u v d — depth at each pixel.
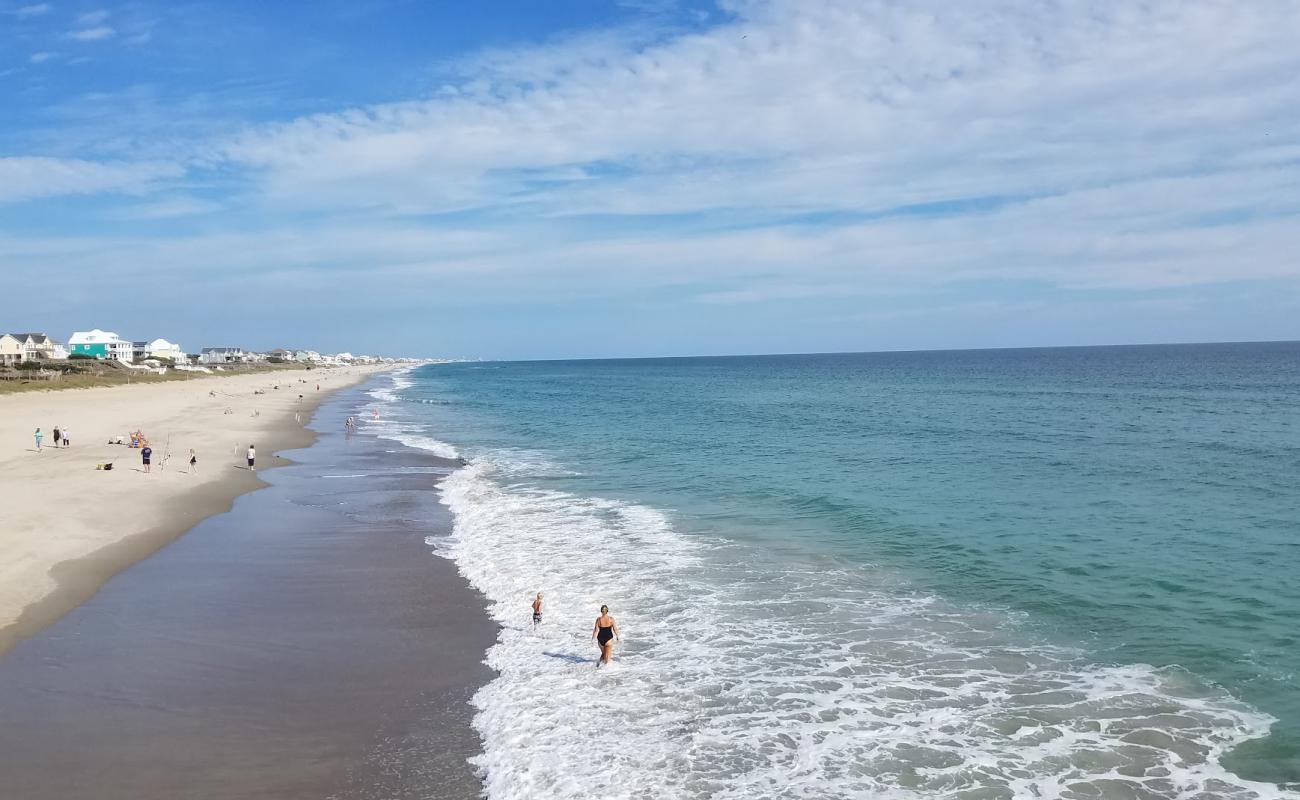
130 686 13.27
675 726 12.11
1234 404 65.44
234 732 11.79
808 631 15.89
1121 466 34.44
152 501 27.86
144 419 58.50
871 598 17.83
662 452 42.97
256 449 44.75
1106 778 10.59
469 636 15.77
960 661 14.37
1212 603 17.06
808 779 10.66
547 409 79.50
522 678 13.80
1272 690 12.95
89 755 11.03
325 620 16.58
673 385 131.00
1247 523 23.81
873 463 36.88
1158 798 10.13
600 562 20.91
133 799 10.01
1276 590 17.78
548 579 19.45
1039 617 16.50
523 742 11.60
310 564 20.73
